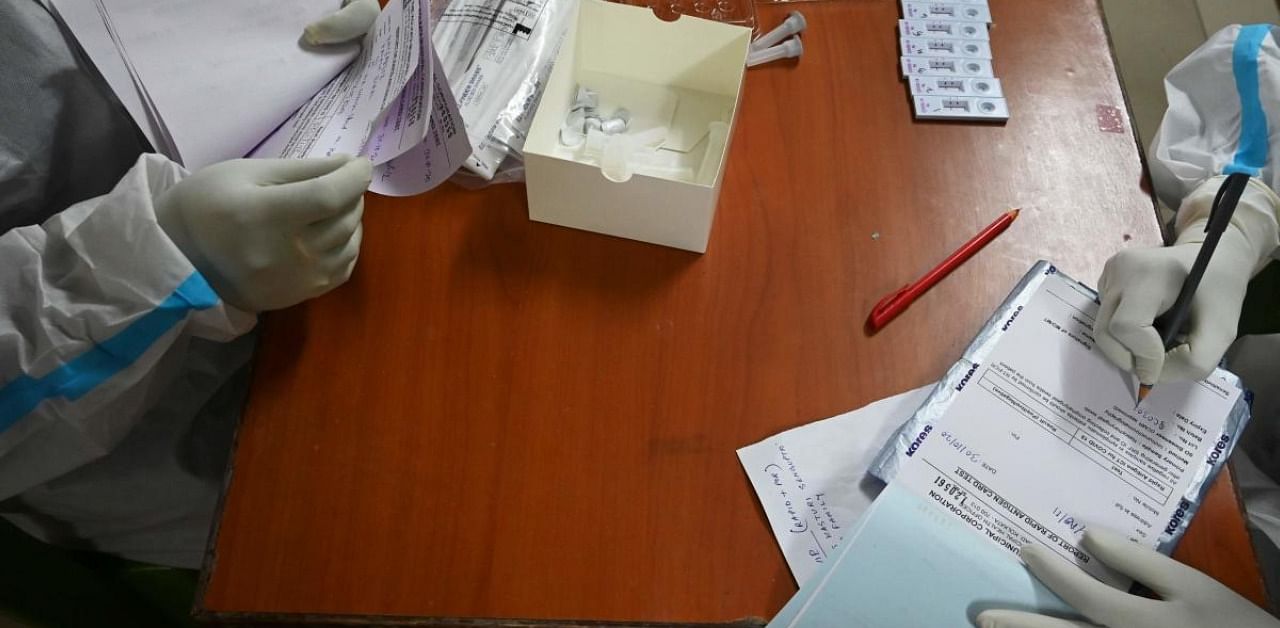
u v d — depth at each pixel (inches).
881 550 22.3
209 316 24.4
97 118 30.2
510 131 29.7
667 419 25.2
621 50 29.8
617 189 26.1
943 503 23.8
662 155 29.4
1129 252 26.4
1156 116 59.8
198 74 28.0
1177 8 63.4
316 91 29.6
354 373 25.8
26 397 23.6
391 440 24.8
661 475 24.4
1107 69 32.4
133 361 24.3
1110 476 24.1
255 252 24.3
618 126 29.3
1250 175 29.4
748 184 29.5
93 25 27.6
